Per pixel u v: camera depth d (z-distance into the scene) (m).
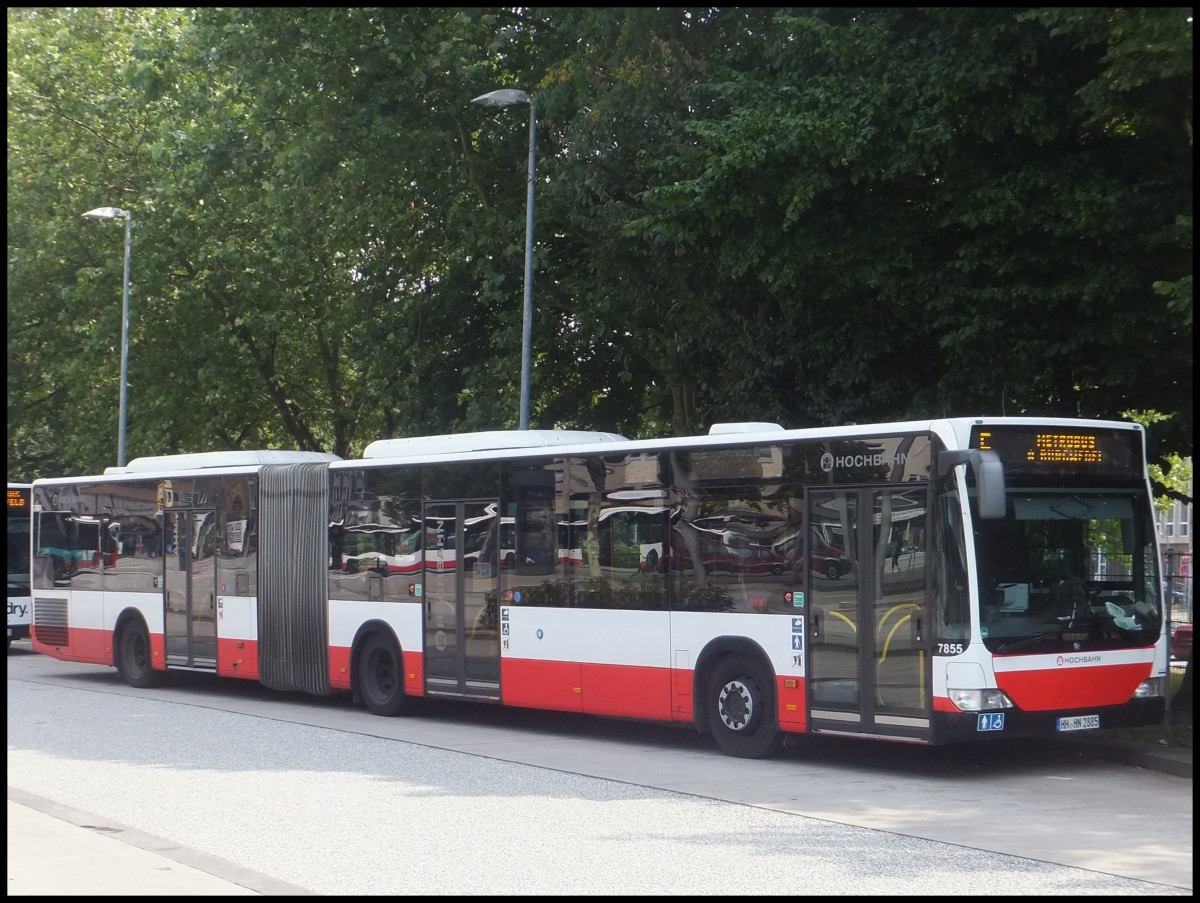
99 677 25.34
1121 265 16.42
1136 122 16.42
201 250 37.06
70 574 24.55
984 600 12.20
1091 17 14.57
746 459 14.06
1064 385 18.73
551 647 16.02
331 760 14.21
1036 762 13.75
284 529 20.12
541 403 30.00
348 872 8.77
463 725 17.50
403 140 27.22
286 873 8.76
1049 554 12.66
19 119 40.25
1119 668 12.84
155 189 37.06
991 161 17.08
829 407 20.11
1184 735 14.33
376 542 18.64
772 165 17.69
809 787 12.26
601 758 14.28
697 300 21.95
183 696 21.53
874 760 13.93
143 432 39.66
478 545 17.09
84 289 39.03
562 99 24.14
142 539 22.92
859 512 13.02
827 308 19.86
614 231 23.11
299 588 19.81
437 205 29.66
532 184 24.83
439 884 8.41
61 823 10.38
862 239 17.86
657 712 14.80
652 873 8.70
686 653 14.52
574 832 10.14
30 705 20.11
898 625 12.58
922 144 16.52
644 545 15.04
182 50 31.64
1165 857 9.16
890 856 9.22
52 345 43.75
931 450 12.50
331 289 37.47
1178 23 13.64
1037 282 17.16
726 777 12.88
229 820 10.73
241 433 42.72
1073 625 12.62
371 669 18.69
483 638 16.95
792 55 18.34
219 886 8.17
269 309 38.44
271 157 30.95
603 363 30.30
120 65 40.38
